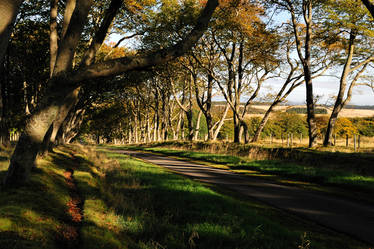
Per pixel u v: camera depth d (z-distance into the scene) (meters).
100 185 8.43
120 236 4.52
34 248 3.12
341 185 10.36
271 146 20.86
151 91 42.50
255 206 7.19
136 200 7.16
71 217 4.98
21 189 5.47
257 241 4.59
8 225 3.52
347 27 17.11
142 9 17.66
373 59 19.17
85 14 5.95
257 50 23.73
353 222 5.91
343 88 18.80
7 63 19.11
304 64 18.78
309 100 18.80
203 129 80.44
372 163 12.59
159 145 37.09
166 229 5.11
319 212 6.74
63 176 8.72
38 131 5.87
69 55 6.03
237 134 25.53
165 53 5.11
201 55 27.47
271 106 25.61
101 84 19.64
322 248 4.34
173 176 11.02
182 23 20.88
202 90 35.91
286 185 10.60
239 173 13.75
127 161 16.20
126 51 26.72
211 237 4.67
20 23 18.70
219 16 20.23
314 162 14.88
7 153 11.86
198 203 6.82
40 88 23.17
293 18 19.17
